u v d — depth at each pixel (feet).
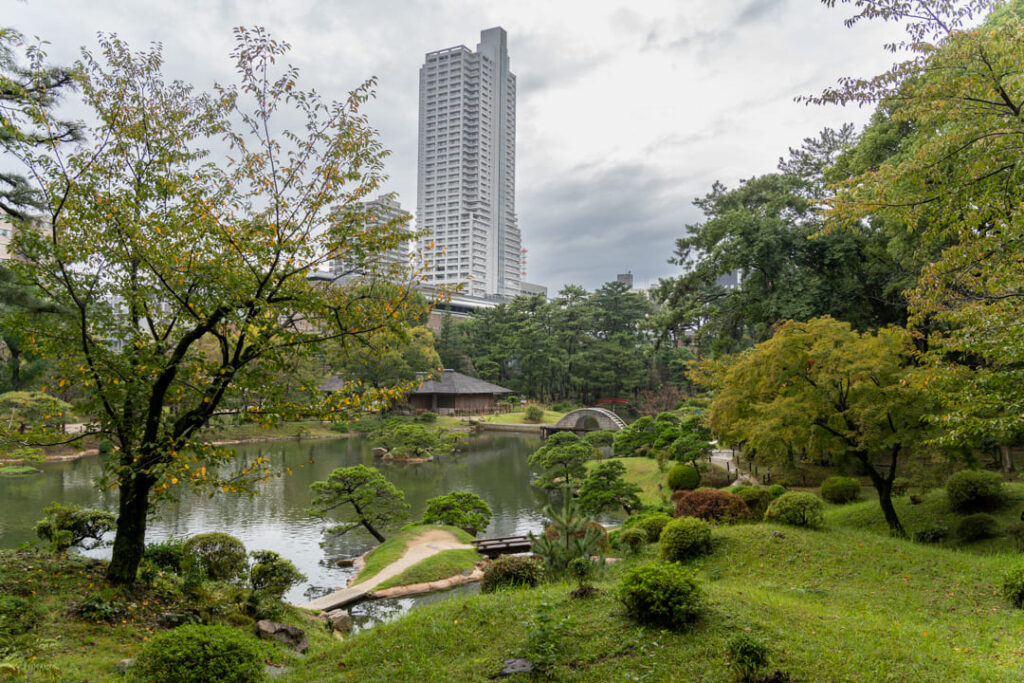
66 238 32.73
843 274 85.05
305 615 43.60
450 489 111.34
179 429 32.50
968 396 29.32
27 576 32.50
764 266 87.04
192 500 96.63
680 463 97.50
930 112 28.84
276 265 32.12
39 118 31.65
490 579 37.78
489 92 524.11
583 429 191.83
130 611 31.40
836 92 30.86
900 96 30.19
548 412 240.73
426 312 34.65
